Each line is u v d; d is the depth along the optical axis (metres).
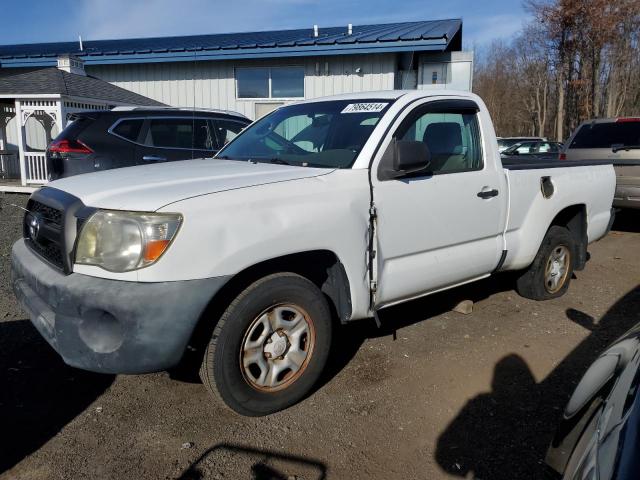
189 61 15.84
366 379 3.62
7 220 9.14
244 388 3.02
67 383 3.49
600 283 5.95
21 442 2.86
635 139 8.48
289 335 3.17
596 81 32.78
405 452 2.85
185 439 2.92
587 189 5.27
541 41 36.69
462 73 15.28
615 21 30.55
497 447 2.88
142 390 3.44
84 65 16.48
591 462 1.53
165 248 2.67
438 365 3.81
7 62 17.22
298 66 15.24
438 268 3.89
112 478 2.60
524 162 5.92
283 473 2.67
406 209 3.60
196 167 3.68
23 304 3.24
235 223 2.84
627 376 1.79
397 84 15.38
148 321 2.64
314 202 3.14
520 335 4.37
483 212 4.17
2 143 16.41
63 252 2.87
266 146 4.21
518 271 5.23
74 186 3.23
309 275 3.43
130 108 7.85
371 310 3.53
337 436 2.98
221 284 2.79
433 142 3.98
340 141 3.75
